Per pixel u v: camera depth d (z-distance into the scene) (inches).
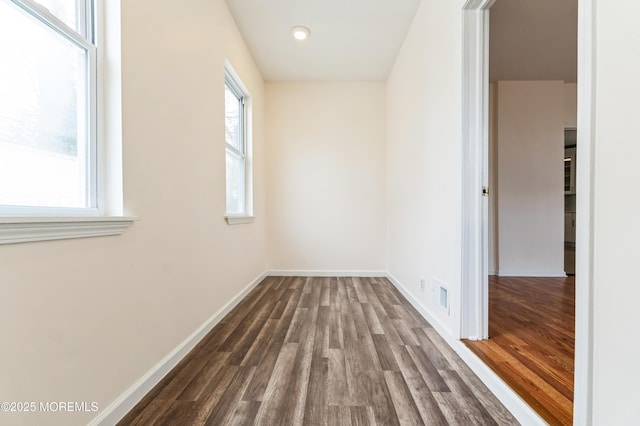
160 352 53.2
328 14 95.2
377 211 146.6
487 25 61.2
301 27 101.7
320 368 56.6
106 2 42.4
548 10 83.6
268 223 147.4
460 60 61.6
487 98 61.4
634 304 26.3
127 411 43.7
